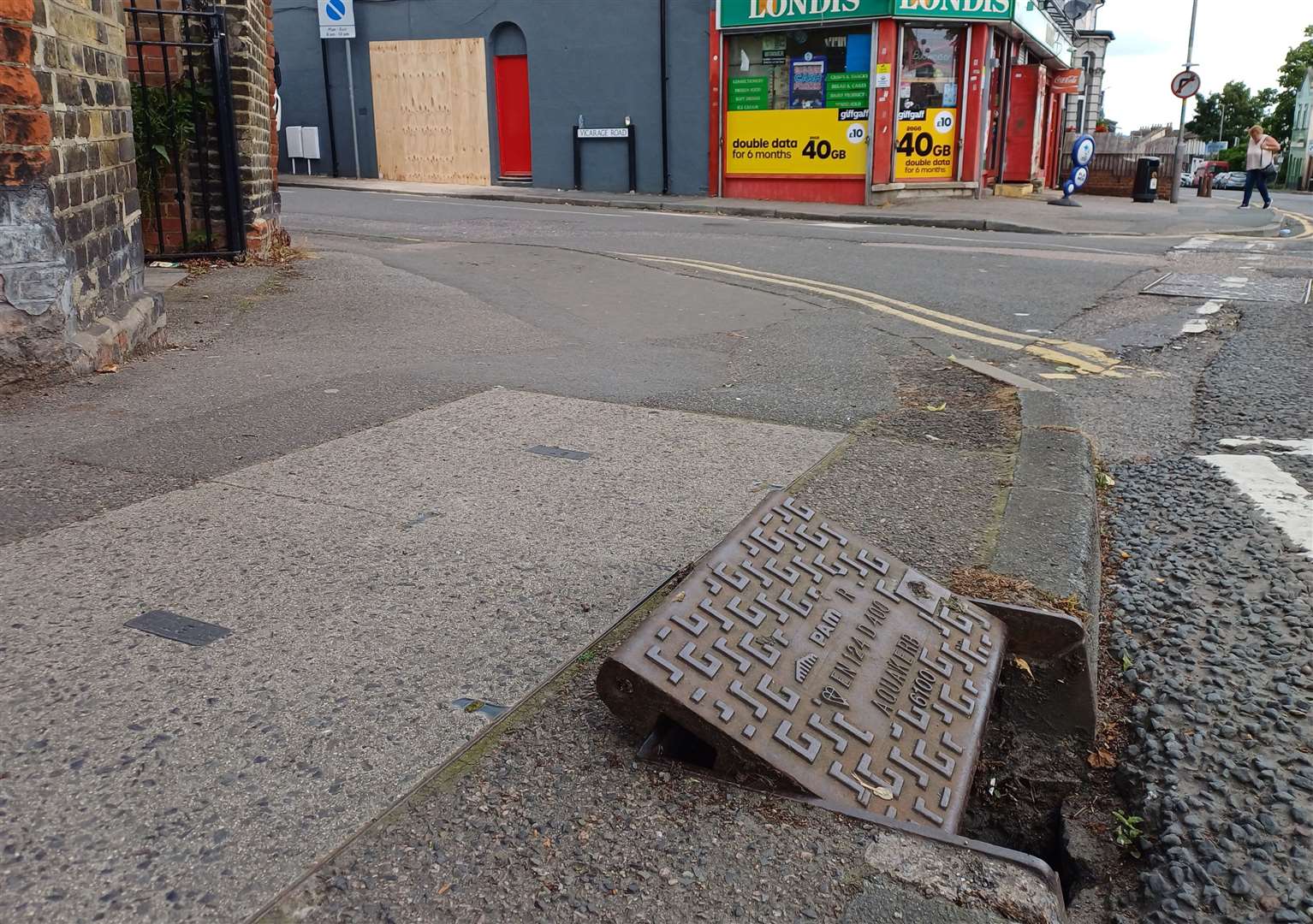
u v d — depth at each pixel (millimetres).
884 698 2160
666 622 2154
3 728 2094
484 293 8156
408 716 2166
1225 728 2271
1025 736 2428
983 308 7871
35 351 4832
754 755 1932
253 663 2373
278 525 3232
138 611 2625
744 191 20328
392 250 10875
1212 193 40406
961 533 3215
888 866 1739
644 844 1791
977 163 20016
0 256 4660
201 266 8844
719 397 5027
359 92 24094
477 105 22859
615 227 14375
